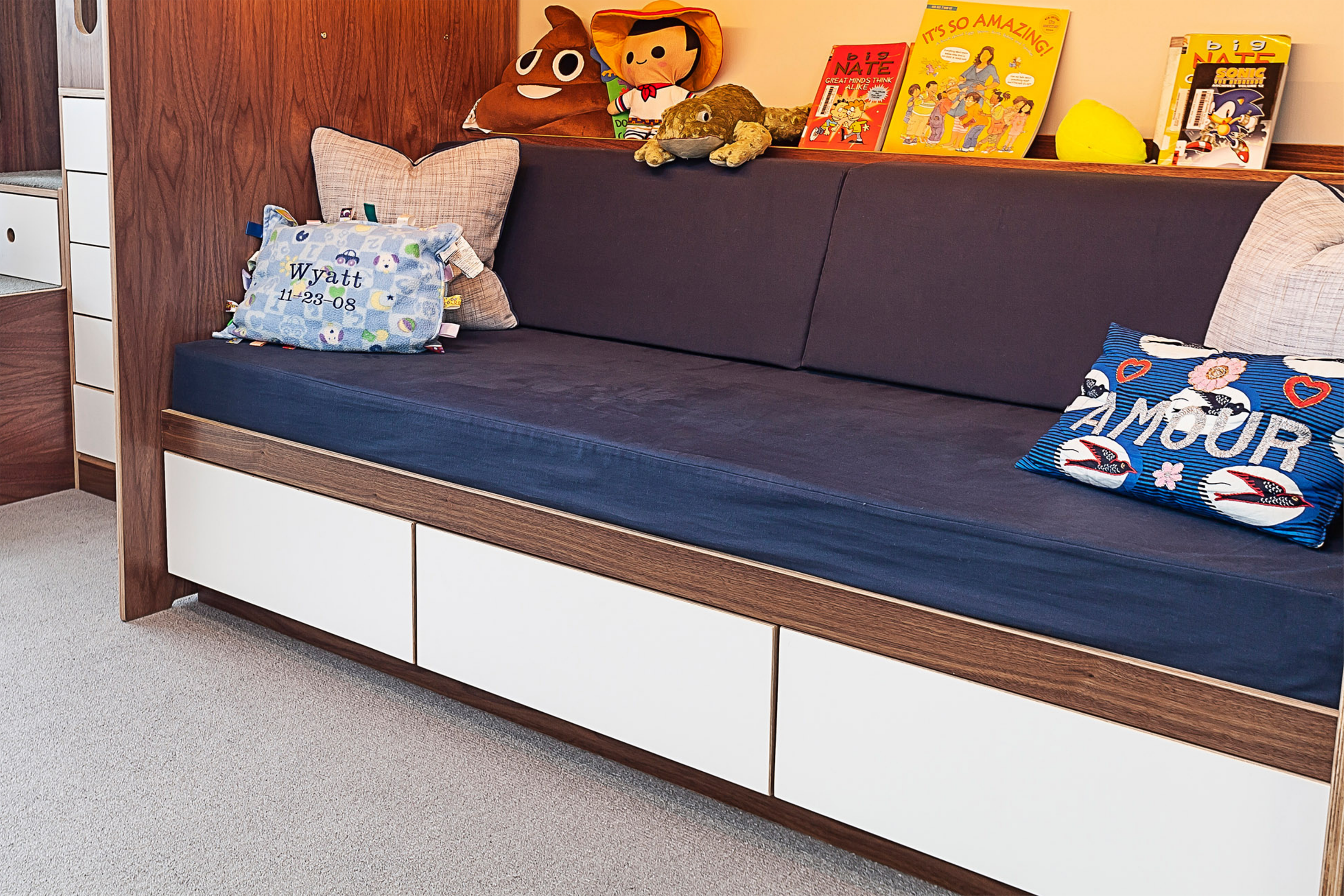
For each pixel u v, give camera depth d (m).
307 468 2.04
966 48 2.29
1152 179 1.92
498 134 2.78
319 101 2.42
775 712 1.59
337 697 2.00
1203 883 1.31
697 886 1.54
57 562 2.56
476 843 1.61
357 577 2.02
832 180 2.19
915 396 2.02
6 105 3.32
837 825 1.61
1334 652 1.20
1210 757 1.28
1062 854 1.39
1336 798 1.13
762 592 1.56
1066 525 1.38
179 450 2.24
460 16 2.73
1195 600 1.27
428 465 1.88
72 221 2.86
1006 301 1.97
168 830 1.61
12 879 1.50
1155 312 1.84
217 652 2.15
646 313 2.37
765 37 2.59
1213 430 1.41
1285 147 2.04
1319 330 1.53
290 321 2.20
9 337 2.87
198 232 2.25
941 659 1.44
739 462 1.59
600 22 2.71
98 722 1.88
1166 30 2.13
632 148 2.64
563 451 1.72
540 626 1.80
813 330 2.17
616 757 1.82
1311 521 1.31
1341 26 1.97
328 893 1.49
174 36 2.13
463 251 2.28
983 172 2.07
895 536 1.45
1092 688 1.34
